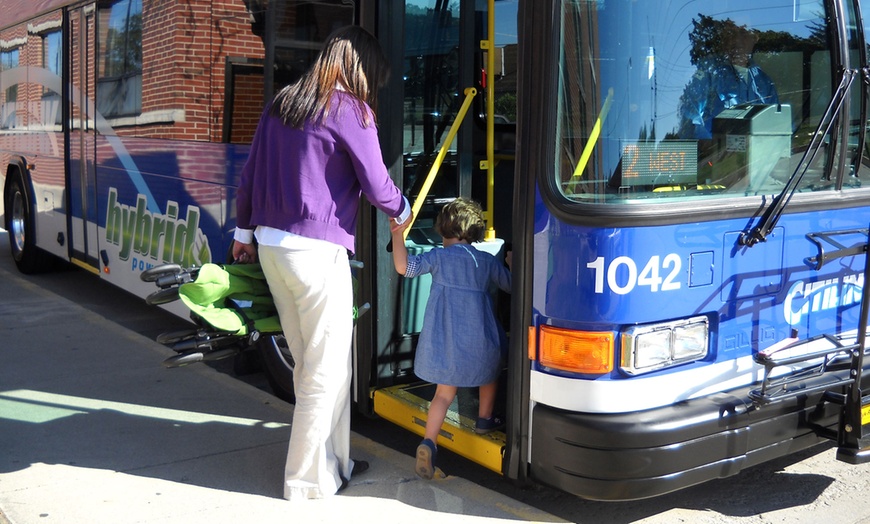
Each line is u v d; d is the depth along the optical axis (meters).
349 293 3.70
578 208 3.31
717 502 4.03
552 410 3.50
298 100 3.54
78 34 7.40
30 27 8.54
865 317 3.59
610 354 3.36
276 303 3.76
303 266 3.55
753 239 3.58
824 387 3.65
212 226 5.50
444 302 3.92
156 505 3.84
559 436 3.46
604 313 3.33
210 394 5.38
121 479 4.11
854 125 3.93
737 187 3.61
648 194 3.40
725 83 3.57
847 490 4.14
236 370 5.88
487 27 4.66
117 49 6.67
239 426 4.84
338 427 3.99
